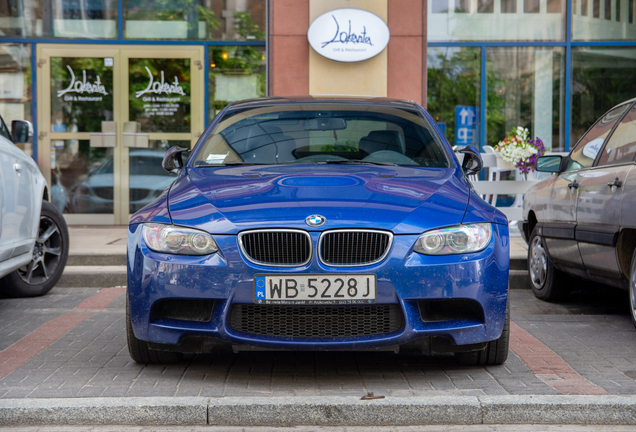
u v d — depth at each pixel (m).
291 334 3.52
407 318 3.46
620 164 4.90
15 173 5.37
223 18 9.99
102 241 8.13
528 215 6.50
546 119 10.37
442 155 4.57
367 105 5.09
